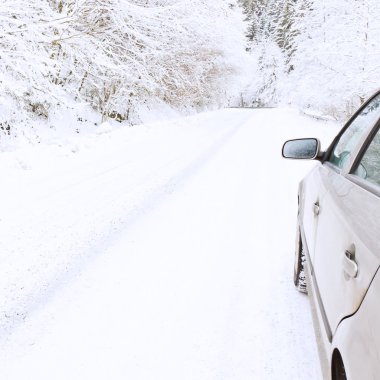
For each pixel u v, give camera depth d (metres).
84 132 15.17
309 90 28.34
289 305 3.02
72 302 3.20
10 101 9.87
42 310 3.09
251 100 76.75
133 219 5.23
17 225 4.83
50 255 4.07
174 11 16.50
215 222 5.12
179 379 2.28
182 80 22.84
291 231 4.74
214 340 2.63
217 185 7.26
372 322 1.02
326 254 1.87
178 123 20.50
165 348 2.56
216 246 4.29
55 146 9.84
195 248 4.25
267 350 2.51
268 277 3.52
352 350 1.11
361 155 1.95
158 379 2.29
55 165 8.26
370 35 18.95
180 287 3.38
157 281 3.50
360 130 2.25
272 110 48.47
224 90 40.16
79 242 4.42
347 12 23.17
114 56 13.96
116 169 8.27
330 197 2.08
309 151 3.02
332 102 25.22
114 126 18.36
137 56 17.05
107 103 17.11
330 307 1.61
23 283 3.52
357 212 1.53
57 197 6.04
